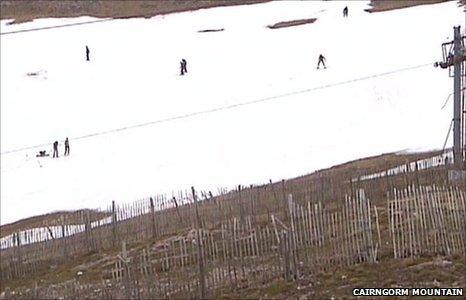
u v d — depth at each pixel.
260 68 81.81
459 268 24.86
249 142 61.38
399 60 78.94
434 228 26.66
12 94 78.00
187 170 56.62
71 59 90.00
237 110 69.25
